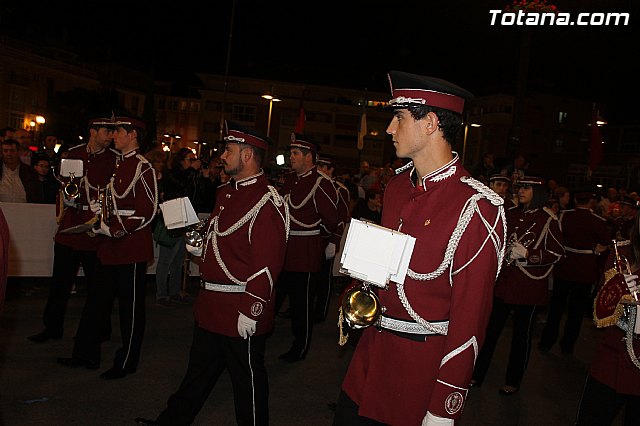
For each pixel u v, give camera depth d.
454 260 2.37
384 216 2.69
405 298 2.46
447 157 2.53
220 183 9.75
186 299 8.48
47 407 4.45
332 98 45.53
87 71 45.78
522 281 5.69
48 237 7.89
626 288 3.19
